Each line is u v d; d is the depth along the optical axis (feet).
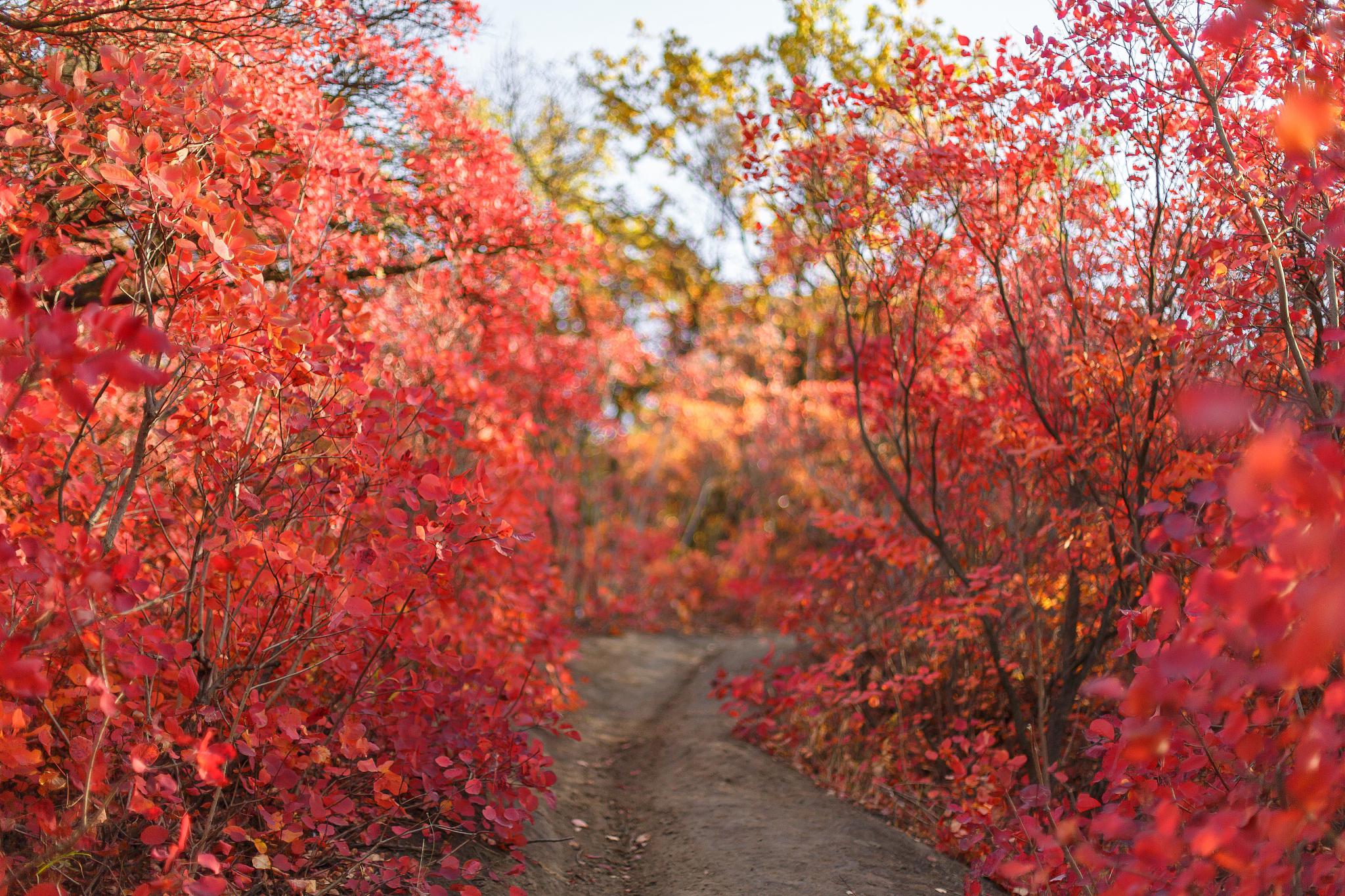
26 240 8.42
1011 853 13.35
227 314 11.44
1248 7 10.48
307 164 13.37
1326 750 7.61
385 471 13.47
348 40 19.79
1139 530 16.63
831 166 20.49
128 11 14.16
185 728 11.75
